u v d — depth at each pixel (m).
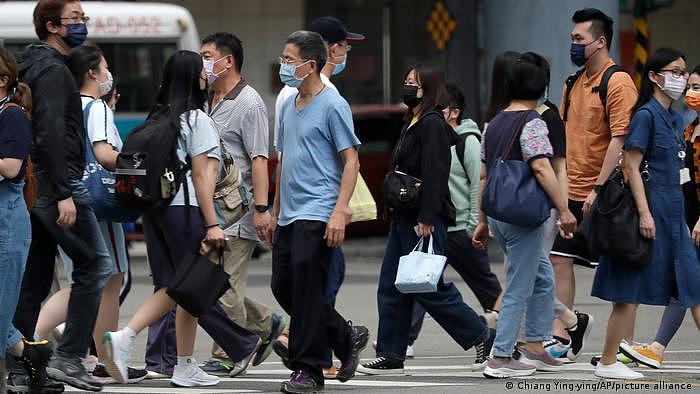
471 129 21.48
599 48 20.30
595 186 19.52
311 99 16.83
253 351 18.77
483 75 47.25
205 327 18.58
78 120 17.17
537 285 18.89
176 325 17.73
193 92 17.22
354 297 30.56
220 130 19.03
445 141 18.58
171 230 17.03
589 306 28.53
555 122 18.55
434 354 22.08
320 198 16.64
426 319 26.88
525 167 17.95
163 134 16.94
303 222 16.58
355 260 42.34
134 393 17.22
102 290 17.42
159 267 17.41
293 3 63.97
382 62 64.31
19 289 15.88
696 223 19.30
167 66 17.28
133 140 16.95
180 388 17.73
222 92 19.22
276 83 63.16
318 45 16.77
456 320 19.14
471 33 47.56
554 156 18.50
